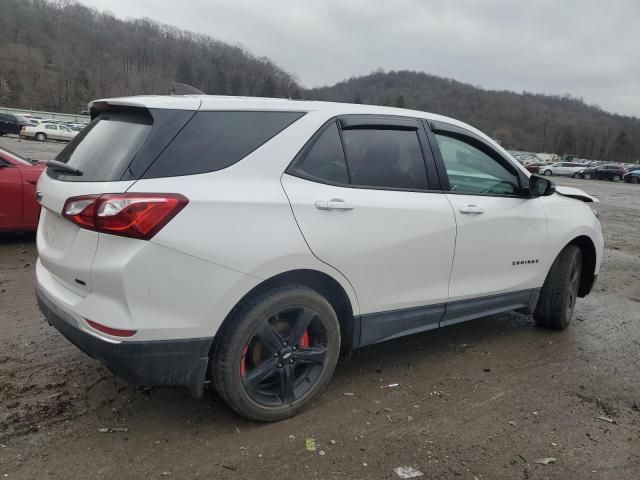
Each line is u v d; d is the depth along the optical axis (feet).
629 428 10.77
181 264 8.75
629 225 47.60
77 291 9.27
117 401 10.85
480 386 12.34
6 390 11.04
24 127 135.95
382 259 11.05
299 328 10.21
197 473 8.78
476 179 13.39
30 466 8.73
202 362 9.24
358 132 11.26
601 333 16.34
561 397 11.96
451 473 9.08
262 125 10.06
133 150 9.04
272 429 10.13
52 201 9.70
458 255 12.51
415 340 15.05
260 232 9.37
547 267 15.10
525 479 9.02
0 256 21.68
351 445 9.74
